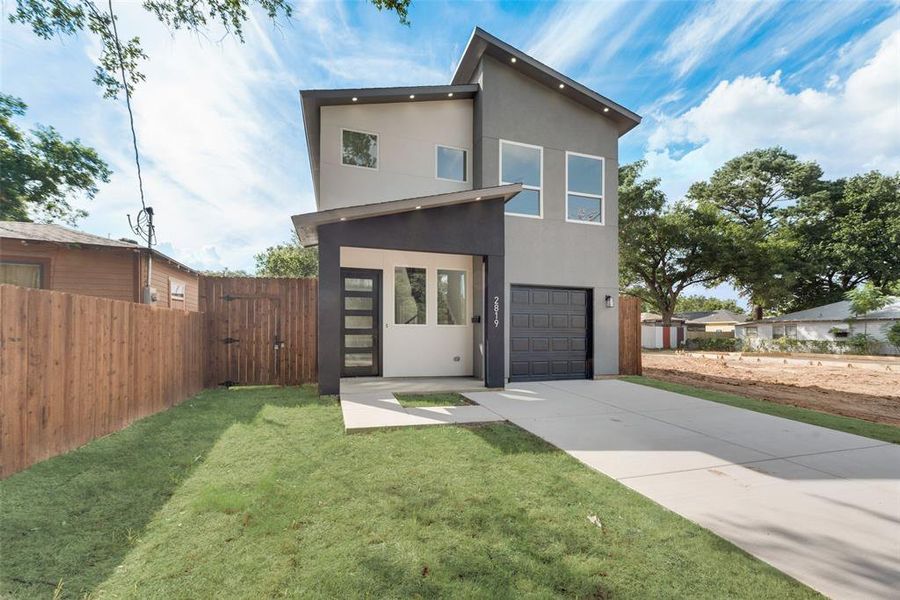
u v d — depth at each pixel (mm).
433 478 3367
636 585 2035
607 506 2902
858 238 28578
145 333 5203
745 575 2129
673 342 30328
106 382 4383
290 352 8000
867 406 6984
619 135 10469
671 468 3680
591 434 4734
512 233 8945
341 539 2420
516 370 8922
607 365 9664
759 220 29672
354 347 8539
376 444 4238
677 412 5941
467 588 1994
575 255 9500
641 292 30500
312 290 8141
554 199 9398
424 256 8969
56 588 1938
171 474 3342
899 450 4242
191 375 6730
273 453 3904
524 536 2488
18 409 3211
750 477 3479
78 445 3916
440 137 9062
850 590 2014
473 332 9133
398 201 6703
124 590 1939
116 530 2467
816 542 2453
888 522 2701
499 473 3502
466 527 2584
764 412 6000
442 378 8688
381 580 2045
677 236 26078
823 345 23281
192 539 2387
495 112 8977
